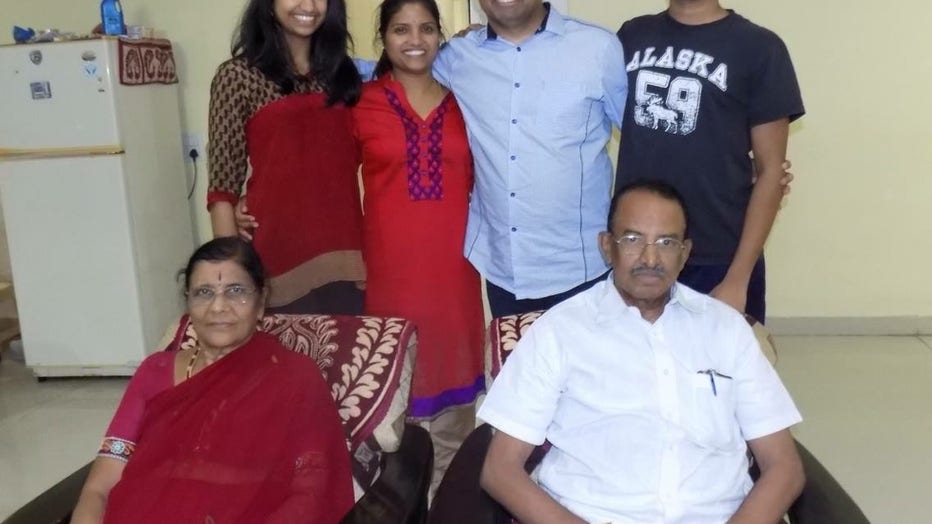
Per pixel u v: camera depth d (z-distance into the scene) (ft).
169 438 5.13
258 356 5.33
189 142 13.60
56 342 12.58
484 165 7.14
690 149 6.56
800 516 4.71
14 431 10.98
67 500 5.12
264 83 7.12
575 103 6.77
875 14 12.42
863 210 13.06
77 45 11.55
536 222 7.03
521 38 6.84
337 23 7.29
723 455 5.04
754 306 7.15
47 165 11.97
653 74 6.65
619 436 5.03
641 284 5.03
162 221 12.86
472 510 4.86
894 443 9.59
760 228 6.59
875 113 12.71
